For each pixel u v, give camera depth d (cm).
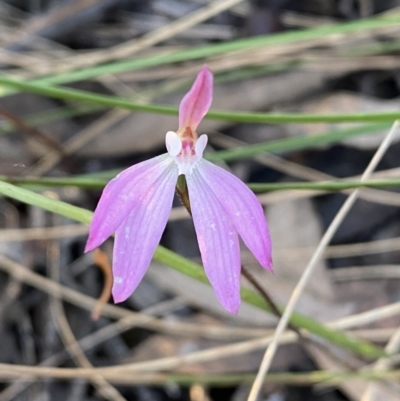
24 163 23
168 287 22
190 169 17
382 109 24
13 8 26
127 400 22
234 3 24
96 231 17
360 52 24
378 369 21
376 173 23
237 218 17
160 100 24
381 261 23
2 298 22
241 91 24
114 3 25
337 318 22
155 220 17
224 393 22
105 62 24
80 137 23
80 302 22
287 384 21
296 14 26
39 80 21
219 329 22
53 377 21
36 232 22
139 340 22
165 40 26
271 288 22
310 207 23
